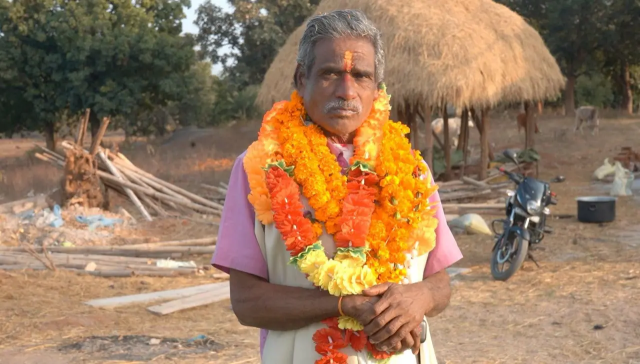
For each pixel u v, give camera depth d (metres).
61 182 12.75
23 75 28.20
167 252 10.16
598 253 9.40
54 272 8.84
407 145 2.32
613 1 34.69
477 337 6.08
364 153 2.25
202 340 6.11
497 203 13.52
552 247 9.91
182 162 24.03
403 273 2.22
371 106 2.30
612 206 11.68
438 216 2.40
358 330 2.12
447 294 2.29
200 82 38.09
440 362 5.42
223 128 34.84
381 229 2.21
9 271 8.89
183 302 7.39
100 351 5.78
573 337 5.98
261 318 2.14
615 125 30.09
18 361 5.52
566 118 33.97
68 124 35.34
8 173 21.41
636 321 6.31
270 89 16.62
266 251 2.21
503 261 8.28
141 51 27.41
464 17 15.51
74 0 28.12
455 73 14.28
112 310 7.24
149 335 6.27
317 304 2.09
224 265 2.19
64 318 6.76
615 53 37.91
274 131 2.28
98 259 9.48
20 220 11.89
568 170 19.80
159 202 13.46
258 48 33.72
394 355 2.19
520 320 6.54
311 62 2.23
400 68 14.59
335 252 2.19
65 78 27.89
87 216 12.21
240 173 2.27
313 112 2.26
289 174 2.21
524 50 15.88
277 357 2.20
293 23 33.50
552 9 35.19
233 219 2.23
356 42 2.21
